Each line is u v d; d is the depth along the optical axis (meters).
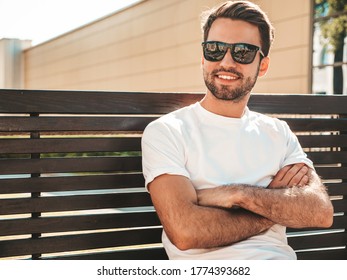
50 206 3.11
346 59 9.29
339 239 3.85
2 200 3.00
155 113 3.38
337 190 3.83
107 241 3.26
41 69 23.00
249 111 3.27
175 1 13.13
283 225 2.92
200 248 2.80
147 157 2.95
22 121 3.02
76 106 3.15
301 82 9.81
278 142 3.22
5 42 24.77
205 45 3.09
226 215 2.79
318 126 3.79
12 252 3.04
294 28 9.95
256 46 3.09
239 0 3.18
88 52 18.42
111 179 3.24
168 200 2.79
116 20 16.34
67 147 3.14
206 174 2.97
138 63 15.13
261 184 3.13
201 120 3.09
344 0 9.34
